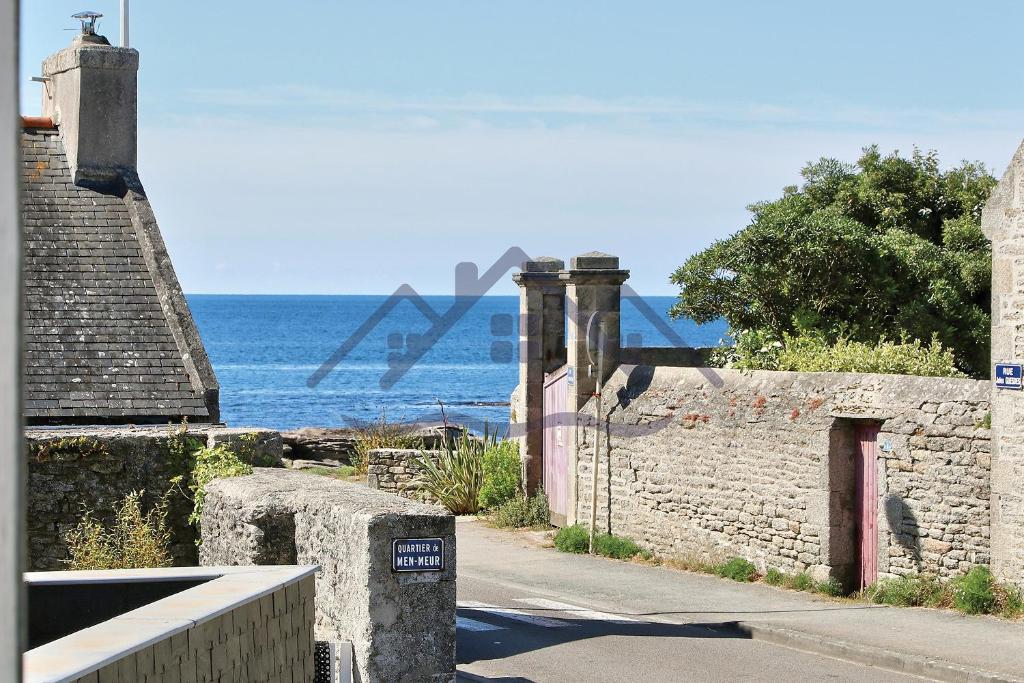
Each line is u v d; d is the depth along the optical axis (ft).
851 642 40.60
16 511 6.44
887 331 75.61
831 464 50.37
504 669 38.14
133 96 53.36
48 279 47.73
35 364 44.37
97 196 52.06
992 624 42.96
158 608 16.75
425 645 27.02
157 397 44.27
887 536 48.75
